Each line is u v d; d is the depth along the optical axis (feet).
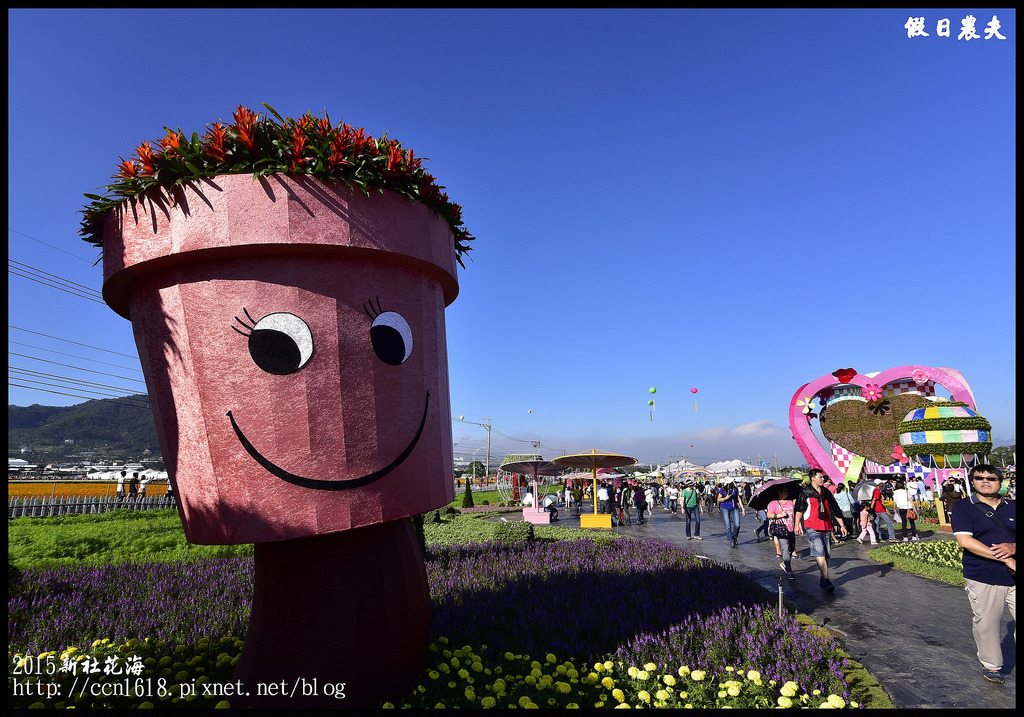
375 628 12.12
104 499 79.66
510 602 20.16
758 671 13.94
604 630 17.34
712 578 24.95
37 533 40.24
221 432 11.03
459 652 14.55
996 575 14.78
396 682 12.17
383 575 12.50
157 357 11.83
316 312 11.34
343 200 11.44
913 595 24.84
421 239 12.77
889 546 37.55
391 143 12.11
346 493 11.40
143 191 11.25
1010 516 14.74
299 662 11.68
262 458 10.92
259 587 12.67
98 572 25.80
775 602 22.66
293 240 10.88
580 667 14.61
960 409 49.78
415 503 12.57
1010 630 18.67
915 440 50.49
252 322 11.08
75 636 17.38
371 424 11.82
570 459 60.95
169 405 11.76
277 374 11.05
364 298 11.94
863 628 19.86
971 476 15.71
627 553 34.24
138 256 11.27
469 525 51.80
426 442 13.03
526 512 70.59
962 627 19.95
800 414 67.15
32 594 21.33
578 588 22.72
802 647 15.75
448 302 16.58
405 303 12.79
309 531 10.98
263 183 10.85
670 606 20.42
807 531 26.78
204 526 11.22
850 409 66.28
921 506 62.13
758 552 38.93
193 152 11.23
